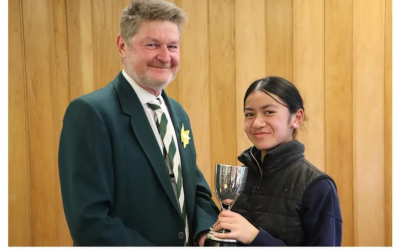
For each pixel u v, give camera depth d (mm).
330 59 2445
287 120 1440
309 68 2459
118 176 1397
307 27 2449
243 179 1353
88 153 1351
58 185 2514
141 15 1447
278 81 1459
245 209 1467
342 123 2453
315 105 2463
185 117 1745
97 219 1303
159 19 1451
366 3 2402
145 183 1421
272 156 1425
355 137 2443
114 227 1321
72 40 2471
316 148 2475
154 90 1548
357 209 2461
